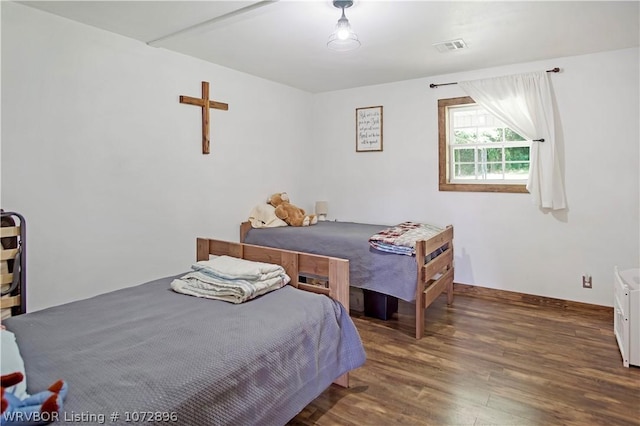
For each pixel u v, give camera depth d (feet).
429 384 7.54
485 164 13.24
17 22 7.68
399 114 14.29
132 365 4.30
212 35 9.50
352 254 10.96
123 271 9.73
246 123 13.15
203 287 6.79
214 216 12.12
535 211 12.15
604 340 9.50
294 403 5.49
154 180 10.37
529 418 6.48
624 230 10.98
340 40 8.63
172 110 10.76
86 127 8.87
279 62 11.81
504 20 8.59
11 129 7.67
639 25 8.95
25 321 5.53
